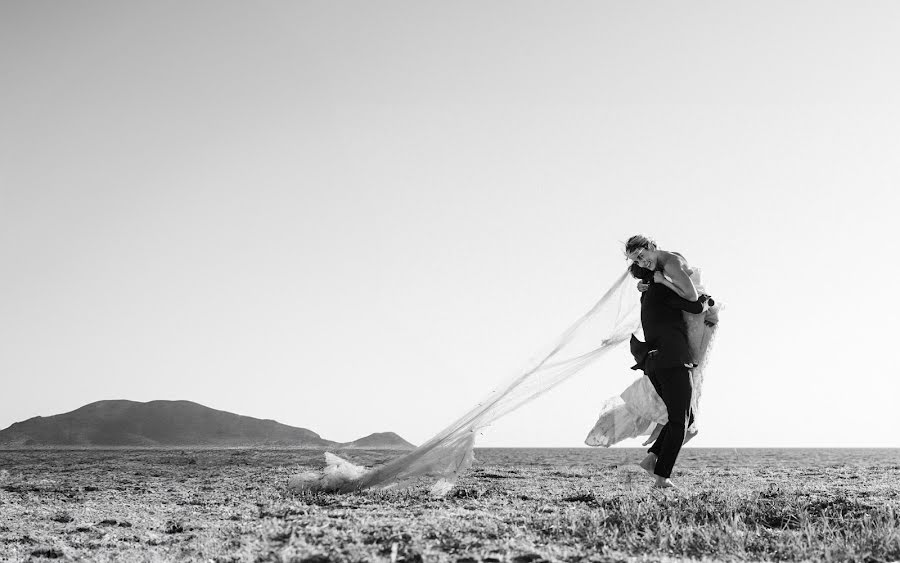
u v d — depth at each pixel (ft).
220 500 26.86
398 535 16.28
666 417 24.77
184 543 17.94
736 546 16.72
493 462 67.67
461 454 26.81
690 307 23.34
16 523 21.86
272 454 105.50
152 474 44.91
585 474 42.50
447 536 16.39
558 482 34.88
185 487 33.47
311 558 14.42
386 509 22.00
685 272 23.24
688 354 23.52
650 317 23.81
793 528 19.52
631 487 29.50
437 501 24.52
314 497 25.71
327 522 18.08
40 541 18.88
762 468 54.70
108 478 41.11
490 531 17.21
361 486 27.35
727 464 65.51
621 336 26.43
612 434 25.72
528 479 37.40
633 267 24.20
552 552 15.16
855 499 24.66
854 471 48.83
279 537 16.80
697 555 16.14
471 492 28.17
